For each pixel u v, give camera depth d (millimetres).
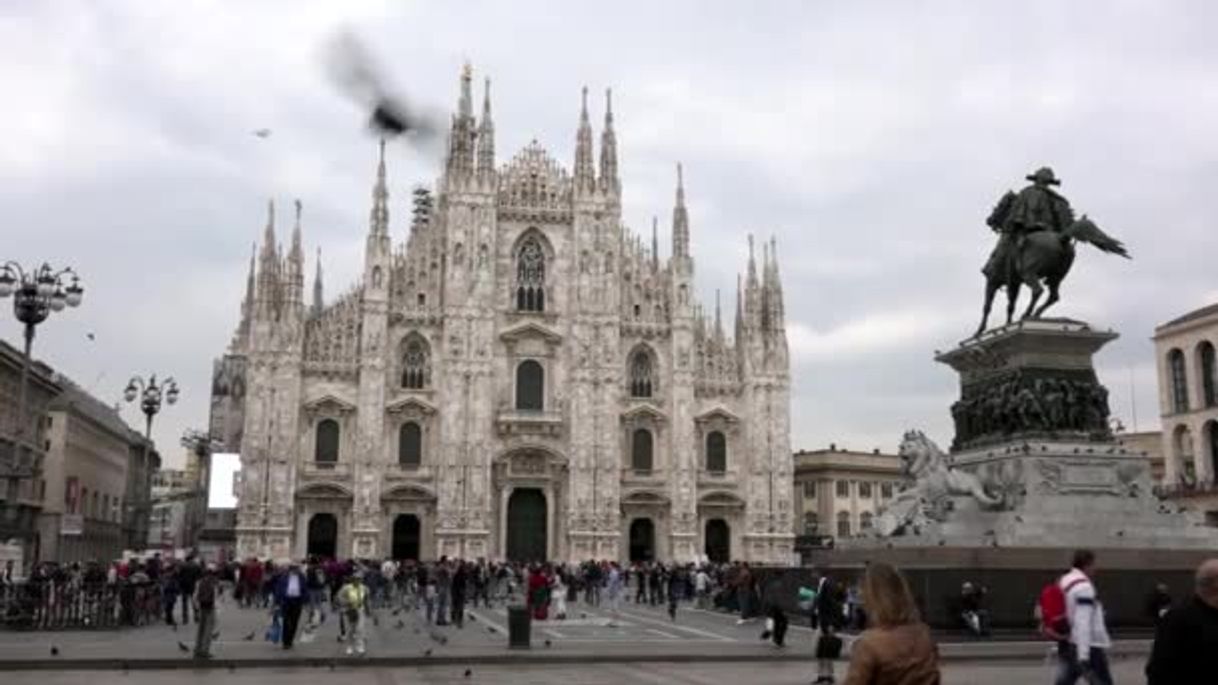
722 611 61438
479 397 100688
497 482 101312
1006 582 33344
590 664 31922
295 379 97750
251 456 95750
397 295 102562
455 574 52406
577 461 101438
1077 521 34562
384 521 98312
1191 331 97500
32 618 41375
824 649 25781
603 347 103625
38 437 107375
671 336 105750
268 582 65438
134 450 158375
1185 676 9953
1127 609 33094
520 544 101750
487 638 40969
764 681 26906
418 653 33406
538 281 105688
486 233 103438
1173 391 100438
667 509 103562
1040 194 37844
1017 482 35344
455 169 104062
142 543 118312
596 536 100438
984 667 28391
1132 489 35344
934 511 36844
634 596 82188
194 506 150000
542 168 107250
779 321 107625
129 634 40406
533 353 103750
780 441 105688
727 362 107562
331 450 99125
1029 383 36188
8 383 94875
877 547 37688
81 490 125938
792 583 46875
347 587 33844
